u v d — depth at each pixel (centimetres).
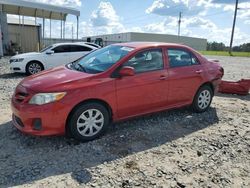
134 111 488
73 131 425
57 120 407
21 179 337
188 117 582
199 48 8806
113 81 449
